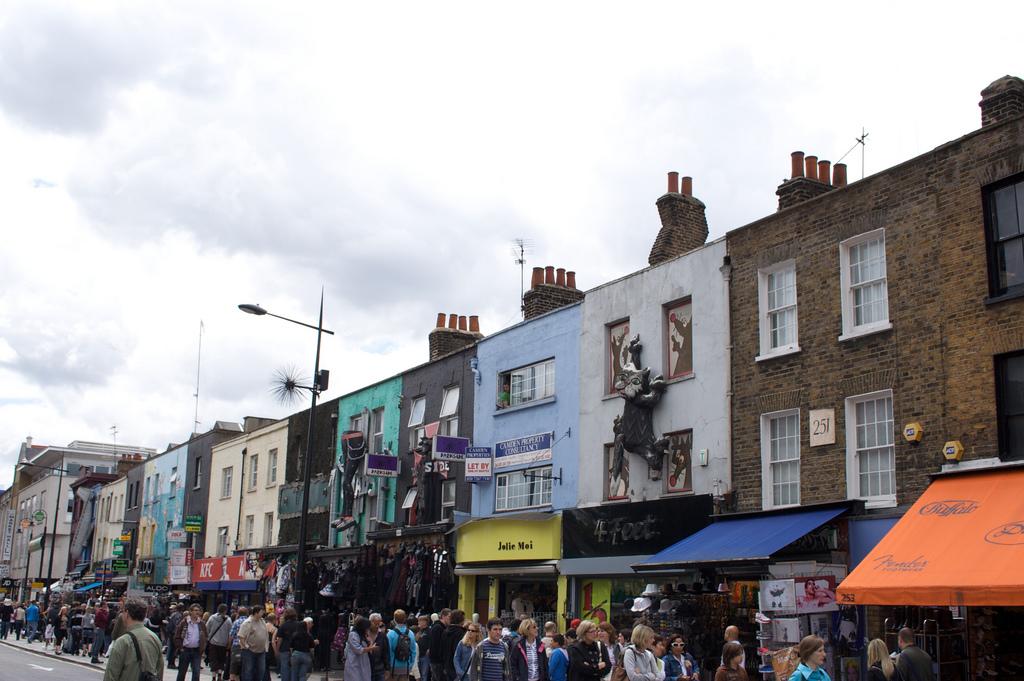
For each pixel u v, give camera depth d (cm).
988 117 1564
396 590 2652
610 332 2233
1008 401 1389
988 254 1435
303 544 2328
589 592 2123
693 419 1925
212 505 4409
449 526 2578
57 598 4022
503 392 2572
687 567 1695
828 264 1688
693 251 1994
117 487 6016
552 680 1281
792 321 1764
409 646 1670
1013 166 1413
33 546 7900
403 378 3059
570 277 2695
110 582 5538
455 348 3061
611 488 2139
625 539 2002
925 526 1332
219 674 2078
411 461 2919
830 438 1627
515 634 1480
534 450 2377
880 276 1606
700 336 1944
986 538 1230
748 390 1811
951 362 1456
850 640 1473
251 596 3731
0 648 3588
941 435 1452
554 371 2388
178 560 4281
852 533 1543
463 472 2658
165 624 3036
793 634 1434
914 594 1207
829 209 1700
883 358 1562
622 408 2127
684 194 2255
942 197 1509
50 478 8306
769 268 1817
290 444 3762
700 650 1722
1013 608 1374
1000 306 1403
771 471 1750
